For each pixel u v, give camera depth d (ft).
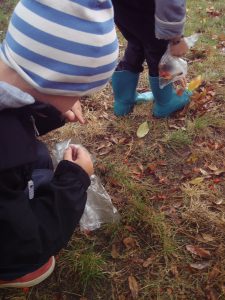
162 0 6.52
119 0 7.39
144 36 7.68
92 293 5.90
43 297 5.87
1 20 14.67
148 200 7.17
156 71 8.26
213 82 10.26
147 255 6.33
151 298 5.79
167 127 8.87
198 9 15.03
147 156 8.19
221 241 6.48
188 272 6.07
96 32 3.78
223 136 8.61
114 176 7.64
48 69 3.81
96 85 4.16
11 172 4.01
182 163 7.98
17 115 4.06
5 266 4.43
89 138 8.76
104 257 6.32
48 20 3.65
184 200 7.16
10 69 3.95
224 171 7.72
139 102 9.55
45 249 4.49
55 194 4.48
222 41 12.46
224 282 5.88
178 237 6.57
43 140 8.70
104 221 6.75
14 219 4.01
